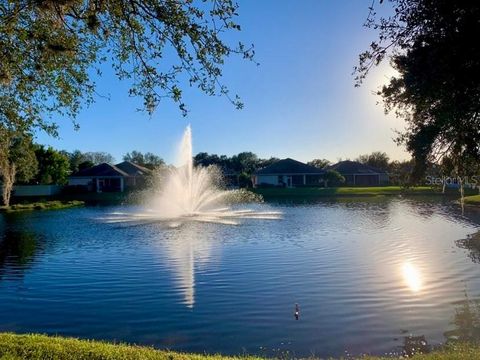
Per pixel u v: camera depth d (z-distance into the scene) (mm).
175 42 6957
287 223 25906
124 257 16000
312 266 13930
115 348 6258
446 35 5098
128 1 7055
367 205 40469
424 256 15492
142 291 11289
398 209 35594
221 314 9391
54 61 8211
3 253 17547
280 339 8023
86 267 14430
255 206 40000
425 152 6812
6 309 10031
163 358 5867
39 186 60562
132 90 7551
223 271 13391
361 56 6316
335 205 40938
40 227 26344
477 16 4879
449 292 10766
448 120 5742
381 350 7449
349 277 12414
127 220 28625
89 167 73750
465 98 5262
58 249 18188
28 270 14172
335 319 8984
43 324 9031
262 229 23250
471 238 19453
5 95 8984
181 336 8242
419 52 5406
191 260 15180
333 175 67812
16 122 8961
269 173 70250
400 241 18969
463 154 6582
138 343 7949
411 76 5598
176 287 11609
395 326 8531
